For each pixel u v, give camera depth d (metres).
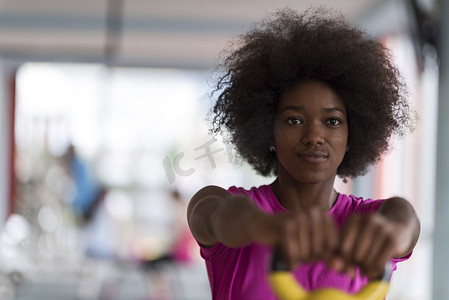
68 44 8.69
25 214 8.26
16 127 9.92
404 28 6.03
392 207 1.01
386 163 6.52
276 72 1.37
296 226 0.70
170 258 6.05
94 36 8.23
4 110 9.69
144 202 6.93
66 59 9.65
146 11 7.55
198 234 1.20
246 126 1.49
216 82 1.69
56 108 10.47
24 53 9.30
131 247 6.44
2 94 9.59
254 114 1.46
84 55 9.42
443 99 4.16
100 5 7.45
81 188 7.99
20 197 8.48
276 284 0.74
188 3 7.23
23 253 8.21
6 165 9.70
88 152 10.36
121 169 10.13
